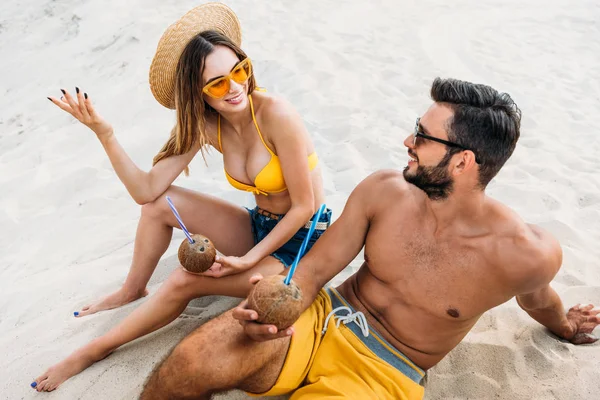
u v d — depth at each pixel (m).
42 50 5.84
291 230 2.21
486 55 5.84
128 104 4.72
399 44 5.93
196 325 2.29
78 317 2.44
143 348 2.17
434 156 1.75
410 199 1.97
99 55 5.58
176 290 2.07
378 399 1.85
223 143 2.33
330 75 5.13
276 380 1.88
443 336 1.99
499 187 3.58
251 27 6.07
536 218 3.24
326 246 2.09
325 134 4.32
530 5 7.49
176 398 1.77
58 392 2.00
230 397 2.01
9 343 2.31
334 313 2.09
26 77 5.41
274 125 2.16
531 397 2.09
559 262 1.81
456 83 1.75
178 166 2.40
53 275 2.89
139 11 6.26
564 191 3.55
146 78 5.05
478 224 1.83
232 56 2.06
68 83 5.21
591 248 2.99
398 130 4.31
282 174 2.24
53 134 4.46
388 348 2.00
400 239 1.95
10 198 3.68
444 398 2.11
